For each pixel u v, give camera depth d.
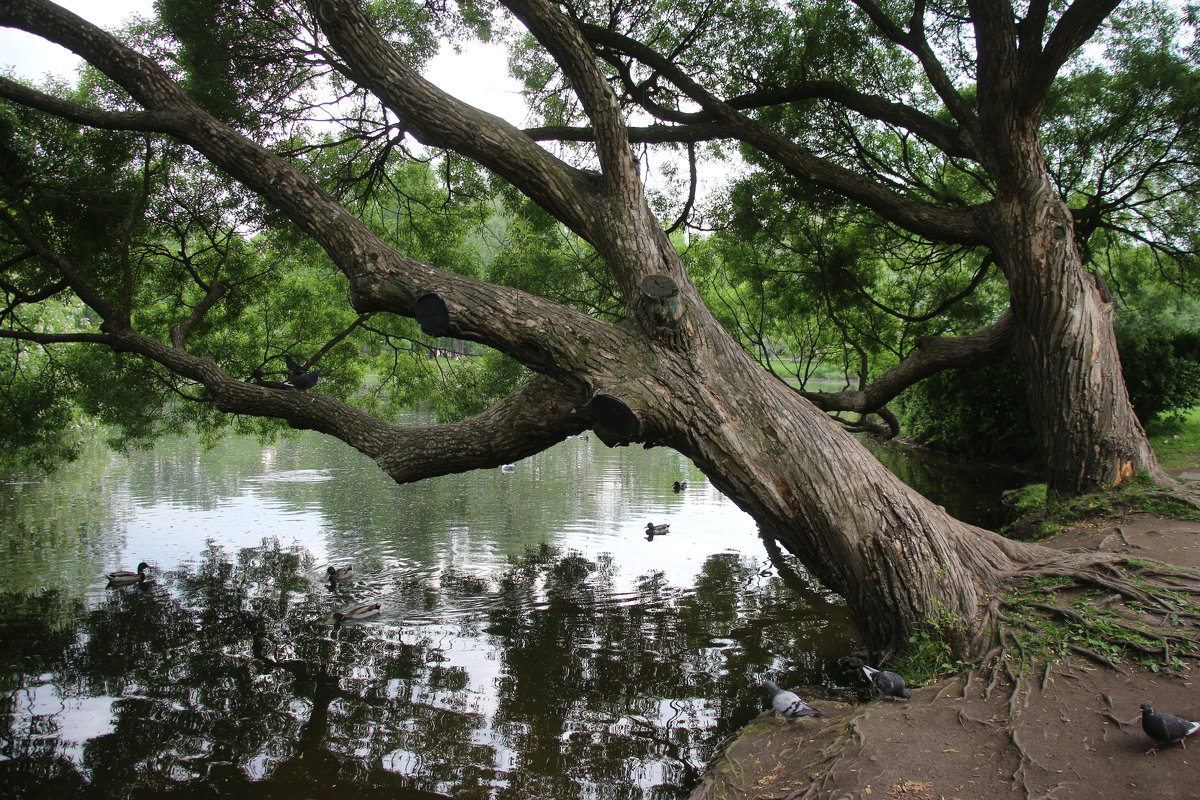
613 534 14.94
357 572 12.34
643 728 6.87
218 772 6.19
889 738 4.88
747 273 14.43
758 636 9.16
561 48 6.78
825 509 6.25
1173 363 16.39
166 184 11.97
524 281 13.27
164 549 13.82
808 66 12.59
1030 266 9.41
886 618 6.31
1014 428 20.03
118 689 7.88
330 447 28.38
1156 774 4.08
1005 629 5.90
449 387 15.58
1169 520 8.00
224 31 10.32
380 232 14.99
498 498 18.70
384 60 7.09
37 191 10.41
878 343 15.35
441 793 5.84
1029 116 9.23
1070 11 8.25
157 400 14.53
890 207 10.44
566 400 7.46
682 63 12.83
